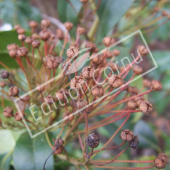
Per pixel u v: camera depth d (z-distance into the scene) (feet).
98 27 0.84
